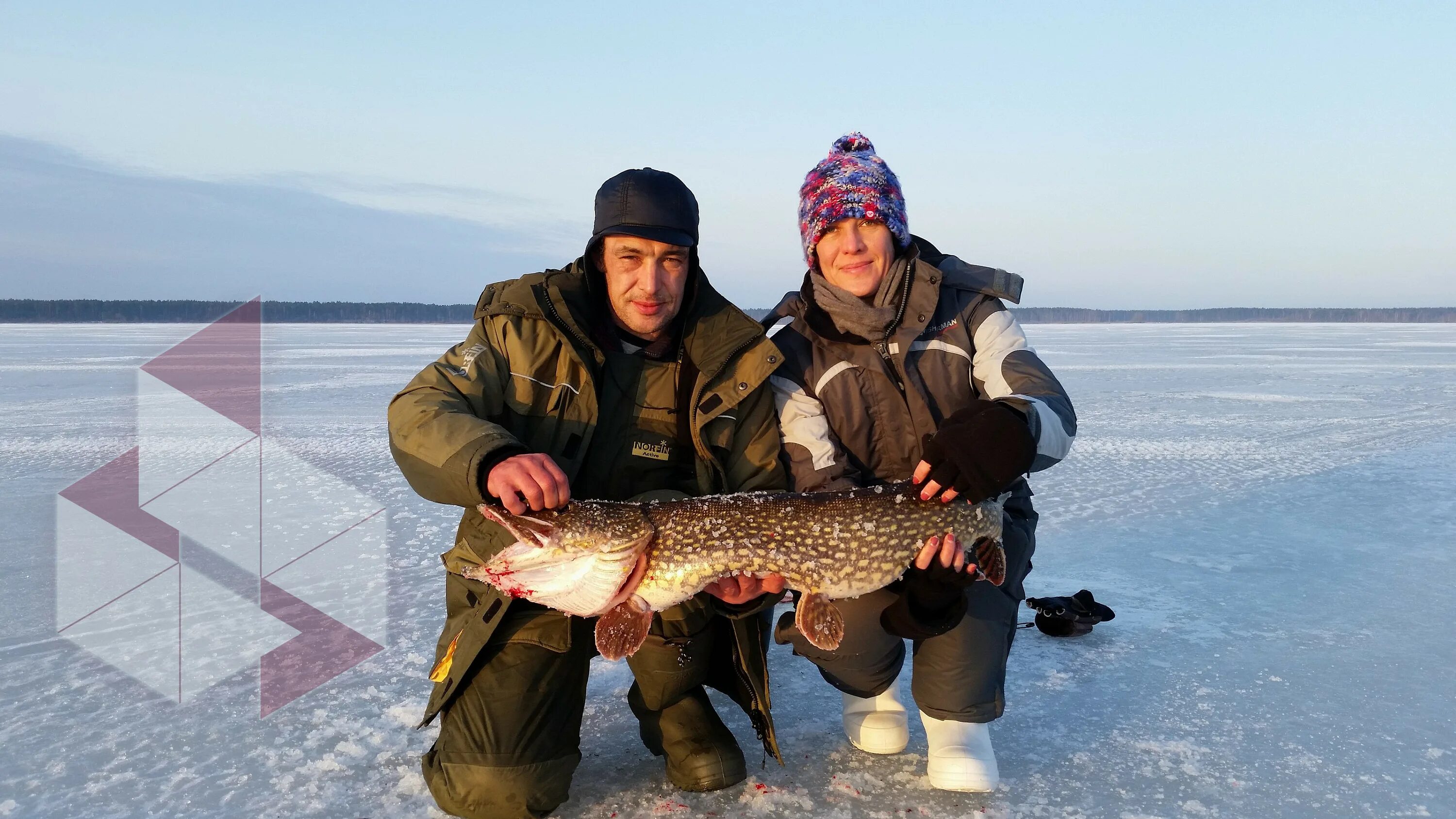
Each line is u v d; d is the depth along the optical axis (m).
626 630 1.44
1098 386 10.22
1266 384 10.43
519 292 1.65
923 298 1.74
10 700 1.91
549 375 1.63
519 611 1.53
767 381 1.78
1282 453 5.46
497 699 1.45
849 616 1.68
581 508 1.41
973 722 1.60
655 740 1.67
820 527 1.45
